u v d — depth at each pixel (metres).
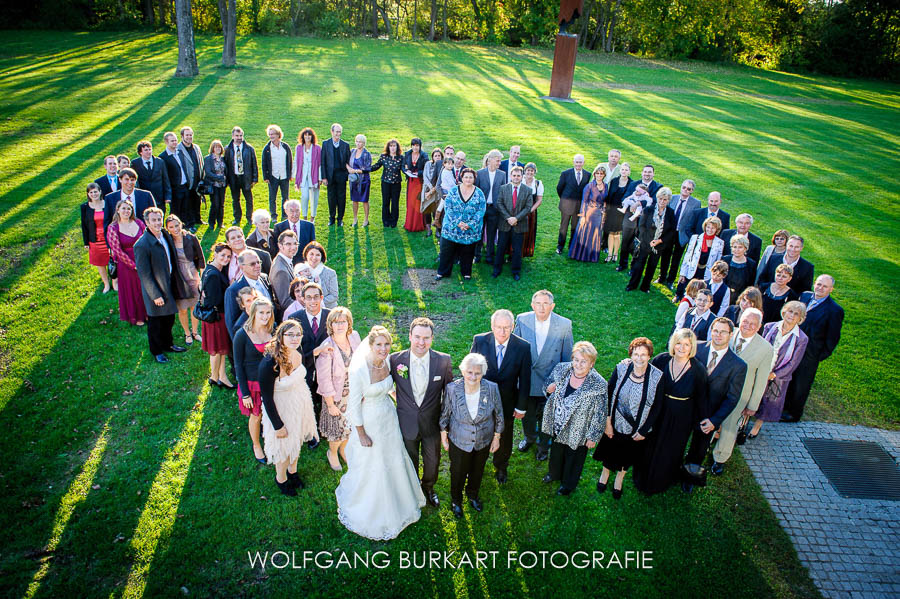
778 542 4.75
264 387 4.44
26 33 34.62
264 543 4.47
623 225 9.31
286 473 5.00
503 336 4.65
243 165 10.12
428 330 4.29
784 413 6.36
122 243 6.88
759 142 19.72
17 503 4.64
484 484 5.19
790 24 45.44
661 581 4.34
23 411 5.67
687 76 35.44
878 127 24.09
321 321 5.35
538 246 10.66
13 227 9.57
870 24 43.59
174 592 4.04
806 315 6.07
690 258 8.10
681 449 4.86
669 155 17.00
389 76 27.36
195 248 6.81
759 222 12.28
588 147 17.05
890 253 11.05
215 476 5.07
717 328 4.72
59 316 7.35
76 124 15.98
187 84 22.27
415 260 9.67
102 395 6.00
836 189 15.01
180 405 5.95
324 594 4.11
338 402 4.95
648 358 4.55
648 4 41.69
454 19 46.19
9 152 13.34
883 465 5.73
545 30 41.72
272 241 6.96
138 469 5.07
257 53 31.77
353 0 45.94
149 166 9.06
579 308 8.35
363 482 4.53
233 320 5.40
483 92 24.84
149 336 6.55
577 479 4.94
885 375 7.22
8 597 3.90
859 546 4.75
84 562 4.21
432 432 4.59
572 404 4.55
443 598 4.14
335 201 10.62
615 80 31.52
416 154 10.44
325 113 18.88
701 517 4.95
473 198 8.51
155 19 41.25
